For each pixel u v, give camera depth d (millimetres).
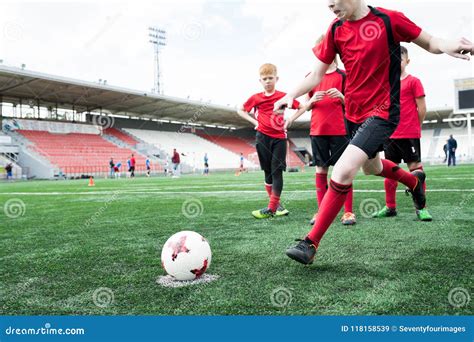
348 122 3191
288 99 2561
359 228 3340
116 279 2105
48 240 3320
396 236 2934
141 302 1759
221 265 2299
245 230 3494
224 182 13977
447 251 2420
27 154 25672
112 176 26516
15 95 29578
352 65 2475
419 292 1730
